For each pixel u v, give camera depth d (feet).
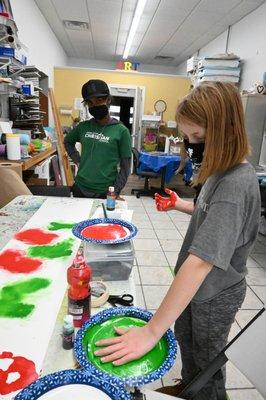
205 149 2.53
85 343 2.30
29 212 5.17
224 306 3.05
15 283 3.10
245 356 2.44
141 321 2.60
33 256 3.65
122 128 7.14
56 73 21.30
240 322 6.61
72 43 23.48
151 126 22.49
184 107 2.55
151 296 7.39
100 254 3.20
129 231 3.76
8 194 6.55
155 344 2.28
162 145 22.20
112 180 7.39
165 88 22.76
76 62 29.35
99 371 2.02
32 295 2.91
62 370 1.98
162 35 19.61
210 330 3.18
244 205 2.40
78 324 2.53
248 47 14.73
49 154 12.39
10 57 8.73
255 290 7.89
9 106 10.84
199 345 3.33
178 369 4.96
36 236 4.20
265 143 11.82
